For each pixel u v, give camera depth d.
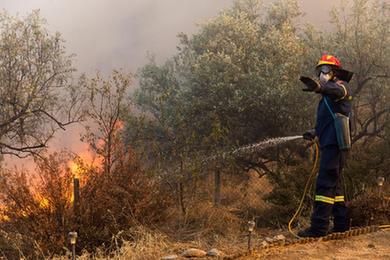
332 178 5.93
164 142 11.46
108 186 7.82
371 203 6.72
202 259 5.56
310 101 15.01
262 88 14.90
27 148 15.52
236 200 12.78
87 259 6.63
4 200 7.62
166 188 8.88
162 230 7.92
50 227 7.37
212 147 12.94
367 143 13.63
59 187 7.57
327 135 5.95
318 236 5.91
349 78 6.02
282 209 8.76
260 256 5.04
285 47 15.67
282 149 15.09
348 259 4.90
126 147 8.88
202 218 8.52
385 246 5.32
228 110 15.40
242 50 16.14
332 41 15.15
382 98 14.00
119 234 7.24
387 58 13.90
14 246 7.38
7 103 15.24
